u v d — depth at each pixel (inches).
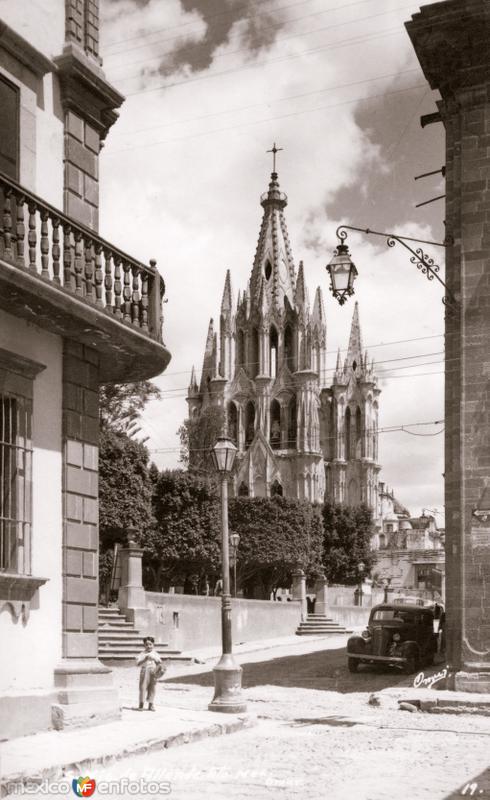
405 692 820.6
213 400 4343.0
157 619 1272.1
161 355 653.9
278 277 4434.1
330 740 598.2
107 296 614.5
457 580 831.1
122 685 962.7
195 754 528.7
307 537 2427.4
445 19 839.7
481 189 855.7
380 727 672.4
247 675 1089.4
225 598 712.4
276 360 4402.1
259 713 751.7
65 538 589.6
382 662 1066.1
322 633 1790.1
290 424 4293.8
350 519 3157.0
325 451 4448.8
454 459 845.8
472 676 808.3
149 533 1726.1
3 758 464.8
